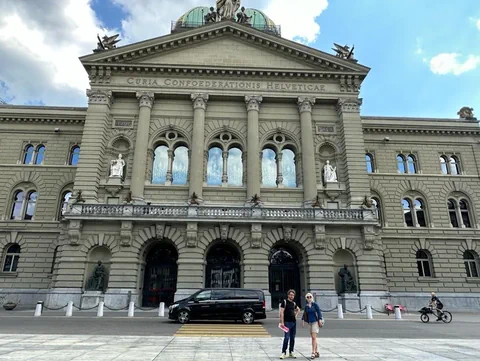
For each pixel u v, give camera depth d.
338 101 40.53
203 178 37.66
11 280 39.75
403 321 26.70
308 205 36.47
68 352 12.80
